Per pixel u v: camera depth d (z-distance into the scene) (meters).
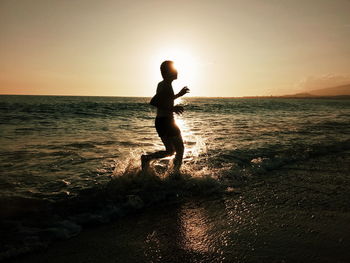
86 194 2.80
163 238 1.91
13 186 3.02
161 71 3.30
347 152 5.21
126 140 6.50
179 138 3.35
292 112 22.80
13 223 2.14
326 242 1.75
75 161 4.27
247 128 9.64
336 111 25.19
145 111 21.05
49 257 1.68
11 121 11.65
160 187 3.06
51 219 2.23
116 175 3.41
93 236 1.97
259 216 2.23
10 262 1.63
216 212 2.38
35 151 5.04
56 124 10.65
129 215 2.38
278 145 5.82
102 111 20.08
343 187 3.00
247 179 3.42
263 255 1.61
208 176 3.46
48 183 3.14
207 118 15.60
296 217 2.18
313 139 6.78
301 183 3.19
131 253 1.70
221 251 1.68
